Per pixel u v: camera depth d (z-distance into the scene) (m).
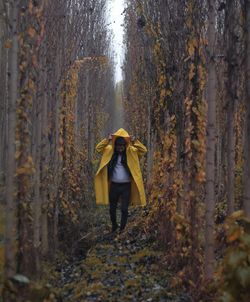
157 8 8.39
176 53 7.97
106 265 8.21
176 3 7.84
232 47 6.28
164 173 9.06
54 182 9.57
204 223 6.45
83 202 13.84
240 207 10.50
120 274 7.70
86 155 19.77
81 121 19.25
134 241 10.02
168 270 7.60
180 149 8.16
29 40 5.85
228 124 6.58
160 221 9.12
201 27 6.50
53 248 8.81
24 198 5.84
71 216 10.60
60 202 10.60
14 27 5.54
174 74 8.12
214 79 6.00
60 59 10.19
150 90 11.95
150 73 10.84
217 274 5.41
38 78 7.82
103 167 11.19
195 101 6.46
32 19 5.94
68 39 10.78
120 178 11.09
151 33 8.71
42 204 8.55
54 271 7.84
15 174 5.58
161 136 9.66
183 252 6.88
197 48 6.49
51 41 9.31
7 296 5.00
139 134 18.94
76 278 7.63
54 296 5.85
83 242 9.82
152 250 9.09
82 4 11.99
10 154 5.50
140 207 13.88
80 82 19.11
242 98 8.32
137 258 8.58
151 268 7.84
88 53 16.45
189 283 6.25
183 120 8.07
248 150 5.64
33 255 6.07
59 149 10.12
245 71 5.72
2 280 5.16
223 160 11.67
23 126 5.70
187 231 6.42
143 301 6.32
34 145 7.82
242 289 4.63
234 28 6.22
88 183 17.48
